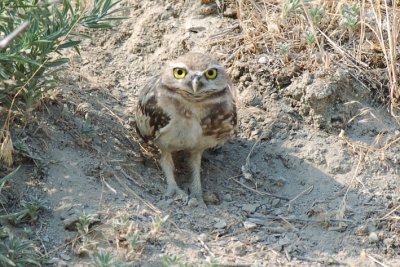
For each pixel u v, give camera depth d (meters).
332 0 13.54
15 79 11.30
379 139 12.04
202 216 10.96
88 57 13.87
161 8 14.36
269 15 13.65
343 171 11.73
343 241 10.66
